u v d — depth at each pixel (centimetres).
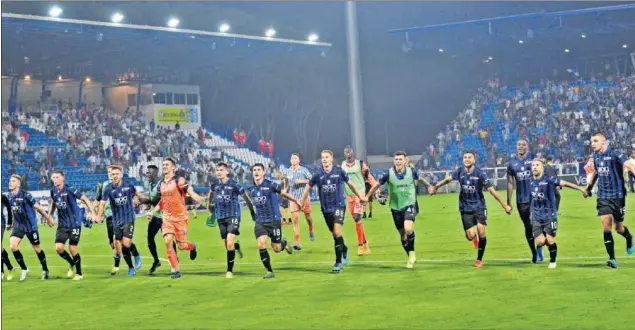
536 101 5544
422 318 1024
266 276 1452
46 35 4669
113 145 4809
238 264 1711
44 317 1160
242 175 4900
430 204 3575
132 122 5294
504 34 5734
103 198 1597
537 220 1412
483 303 1108
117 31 4478
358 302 1159
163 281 1484
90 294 1372
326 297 1213
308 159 7212
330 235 2303
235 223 1499
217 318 1085
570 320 973
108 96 5950
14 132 4553
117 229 1608
